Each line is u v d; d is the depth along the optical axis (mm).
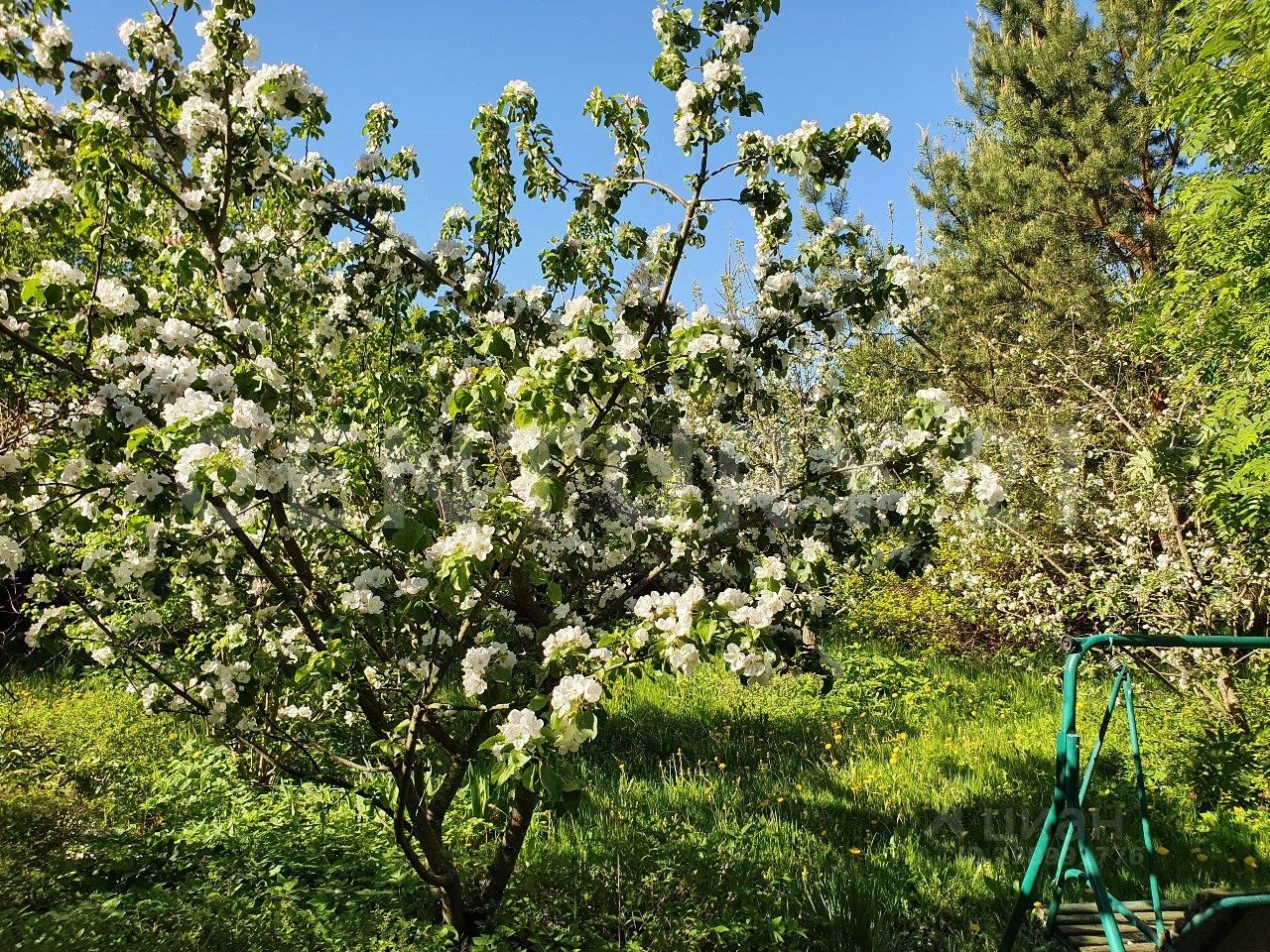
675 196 4016
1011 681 7855
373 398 4230
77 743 5898
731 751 6137
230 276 3807
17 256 4094
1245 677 5879
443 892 3504
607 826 4504
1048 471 7656
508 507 3178
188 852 4094
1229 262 5453
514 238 4414
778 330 3854
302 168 4094
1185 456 5906
